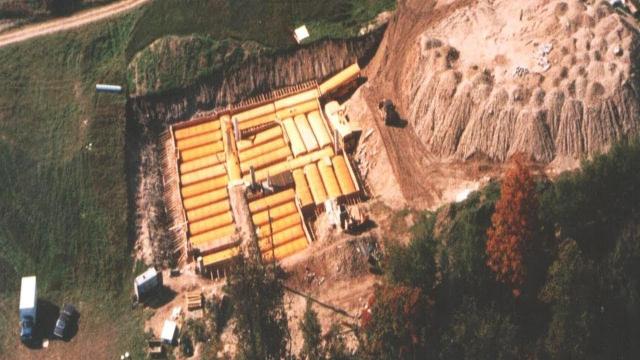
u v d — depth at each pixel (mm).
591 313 85875
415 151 103562
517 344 87375
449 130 102000
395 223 98812
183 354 92688
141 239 99875
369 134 105875
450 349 85750
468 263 89062
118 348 93250
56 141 104250
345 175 103625
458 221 95562
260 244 99562
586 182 90250
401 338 85500
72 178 102250
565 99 98688
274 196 103812
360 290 95562
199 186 104750
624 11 106250
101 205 100938
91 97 107000
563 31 101562
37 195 101188
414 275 88250
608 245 92500
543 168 99062
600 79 98938
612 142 97562
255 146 107500
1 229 99312
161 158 107500
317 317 91875
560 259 87125
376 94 108000
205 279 97500
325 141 106812
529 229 87188
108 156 103812
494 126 100000
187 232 101250
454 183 100375
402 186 101062
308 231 101562
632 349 87875
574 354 85625
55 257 98312
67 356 92750
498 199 96125
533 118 98625
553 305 89375
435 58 103875
